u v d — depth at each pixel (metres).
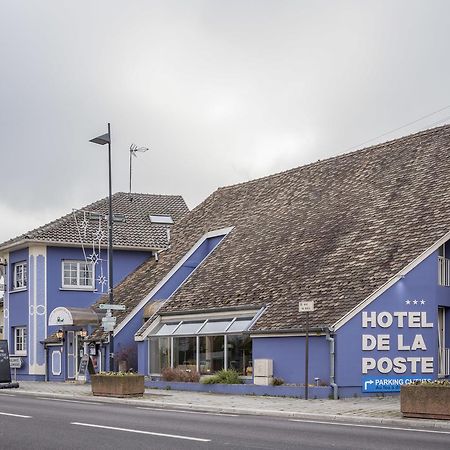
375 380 24.05
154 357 31.41
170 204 44.59
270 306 26.75
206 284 31.69
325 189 32.91
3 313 42.16
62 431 14.81
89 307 37.44
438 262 25.34
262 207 35.44
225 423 16.78
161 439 13.55
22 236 38.69
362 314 24.05
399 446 12.76
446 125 30.80
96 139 29.59
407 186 28.69
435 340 24.91
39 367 38.22
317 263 27.59
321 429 15.63
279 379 25.27
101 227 39.94
